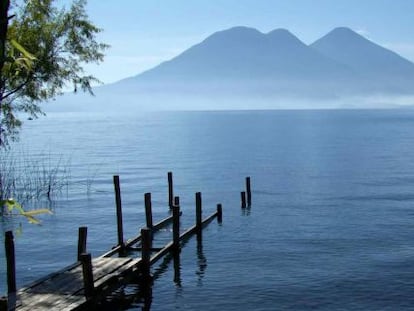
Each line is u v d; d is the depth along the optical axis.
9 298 15.52
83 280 15.94
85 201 41.12
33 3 28.94
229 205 39.47
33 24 28.98
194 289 19.52
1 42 5.32
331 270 21.67
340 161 71.31
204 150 90.69
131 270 19.08
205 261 23.36
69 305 14.98
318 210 36.53
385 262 22.83
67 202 40.56
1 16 5.31
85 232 20.33
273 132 147.38
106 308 17.67
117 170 63.25
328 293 18.81
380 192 44.53
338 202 39.75
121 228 25.28
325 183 50.62
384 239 27.33
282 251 25.00
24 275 21.92
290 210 36.69
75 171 61.59
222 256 24.19
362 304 17.69
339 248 25.47
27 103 30.12
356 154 81.12
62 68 30.06
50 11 29.56
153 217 35.12
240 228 30.52
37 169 57.59
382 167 63.69
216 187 49.38
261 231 29.67
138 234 29.53
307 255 24.20
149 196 28.56
